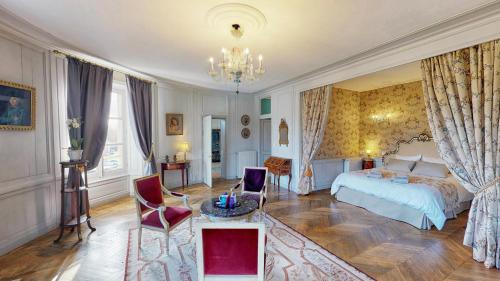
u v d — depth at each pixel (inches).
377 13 93.7
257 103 283.4
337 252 107.0
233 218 103.0
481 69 99.7
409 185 143.6
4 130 102.5
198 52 137.8
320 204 178.5
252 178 156.1
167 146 224.1
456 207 144.5
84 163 121.5
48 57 124.0
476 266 95.8
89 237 120.5
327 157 227.8
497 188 95.4
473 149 102.2
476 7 90.0
